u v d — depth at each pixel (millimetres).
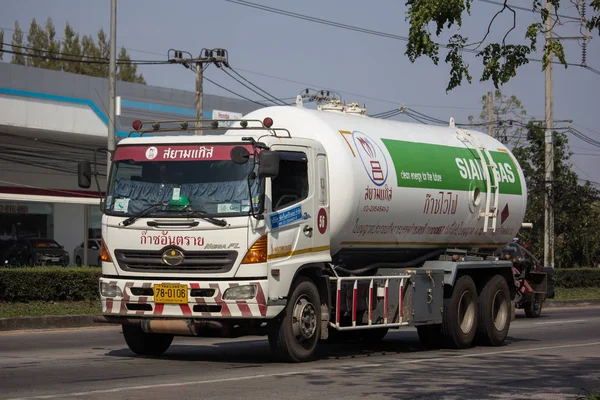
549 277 31156
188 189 13836
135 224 13914
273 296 13719
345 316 15469
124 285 13906
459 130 20078
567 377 13242
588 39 13453
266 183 13727
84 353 15906
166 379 12266
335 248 15977
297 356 14445
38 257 44500
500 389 11805
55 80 42719
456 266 17875
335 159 15602
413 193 17250
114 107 32438
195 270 13641
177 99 48500
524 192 20906
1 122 39750
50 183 43750
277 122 16141
